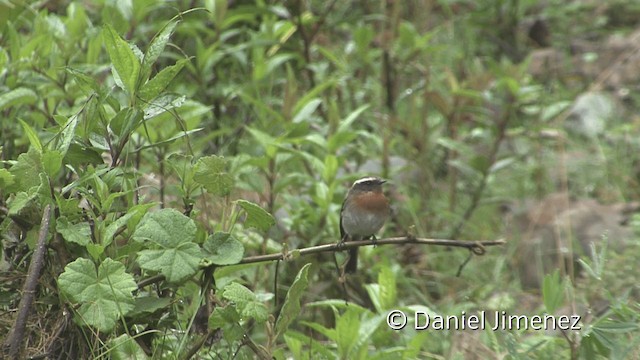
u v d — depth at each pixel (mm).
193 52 13750
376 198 10211
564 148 15695
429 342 10242
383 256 10789
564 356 8672
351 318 7879
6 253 7488
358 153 12625
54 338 6977
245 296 7059
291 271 10750
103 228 7070
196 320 7625
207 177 7395
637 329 8219
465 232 13281
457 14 19734
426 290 12148
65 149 6930
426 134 13898
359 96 14805
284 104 11555
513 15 18766
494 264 12734
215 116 13188
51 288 7172
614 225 13008
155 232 6871
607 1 20719
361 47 14500
